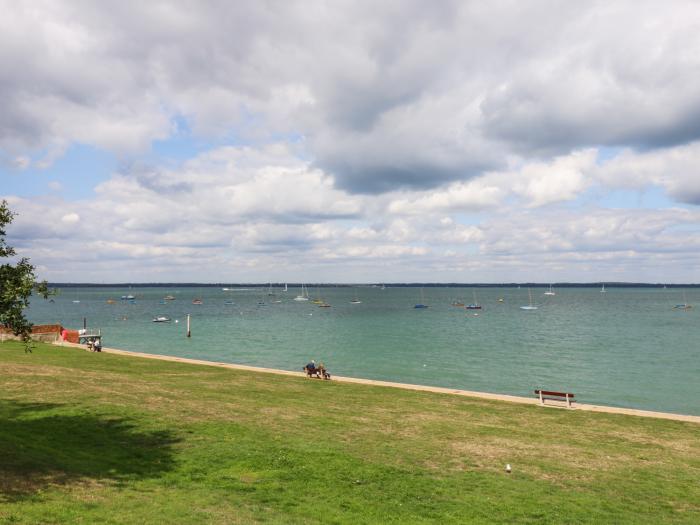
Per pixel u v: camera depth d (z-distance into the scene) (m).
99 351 58.19
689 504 17.62
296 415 27.70
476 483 18.73
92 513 13.48
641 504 17.42
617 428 29.38
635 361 71.81
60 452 18.45
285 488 17.08
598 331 118.94
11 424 21.20
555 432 27.67
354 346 88.12
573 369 64.62
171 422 23.75
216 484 16.98
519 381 56.41
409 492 17.45
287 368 64.12
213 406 28.22
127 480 16.48
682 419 32.62
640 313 193.88
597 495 18.09
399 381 55.75
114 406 25.61
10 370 34.25
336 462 19.89
